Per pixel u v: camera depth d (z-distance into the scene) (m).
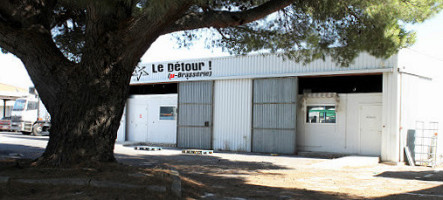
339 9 9.59
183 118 19.73
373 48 9.96
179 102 19.95
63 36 12.08
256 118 17.41
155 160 12.88
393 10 9.06
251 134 17.48
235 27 11.17
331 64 15.34
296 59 11.81
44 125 26.53
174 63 20.09
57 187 6.03
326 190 7.91
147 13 6.68
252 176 9.74
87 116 7.30
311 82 17.94
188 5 6.99
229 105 18.28
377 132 14.93
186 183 7.22
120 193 5.80
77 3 7.52
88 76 7.40
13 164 7.55
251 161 13.51
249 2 10.01
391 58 14.03
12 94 37.59
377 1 8.95
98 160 7.33
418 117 15.55
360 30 9.88
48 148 7.49
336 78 17.55
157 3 5.82
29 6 7.75
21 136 24.05
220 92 18.62
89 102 7.34
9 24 7.57
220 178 9.12
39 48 7.58
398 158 14.02
